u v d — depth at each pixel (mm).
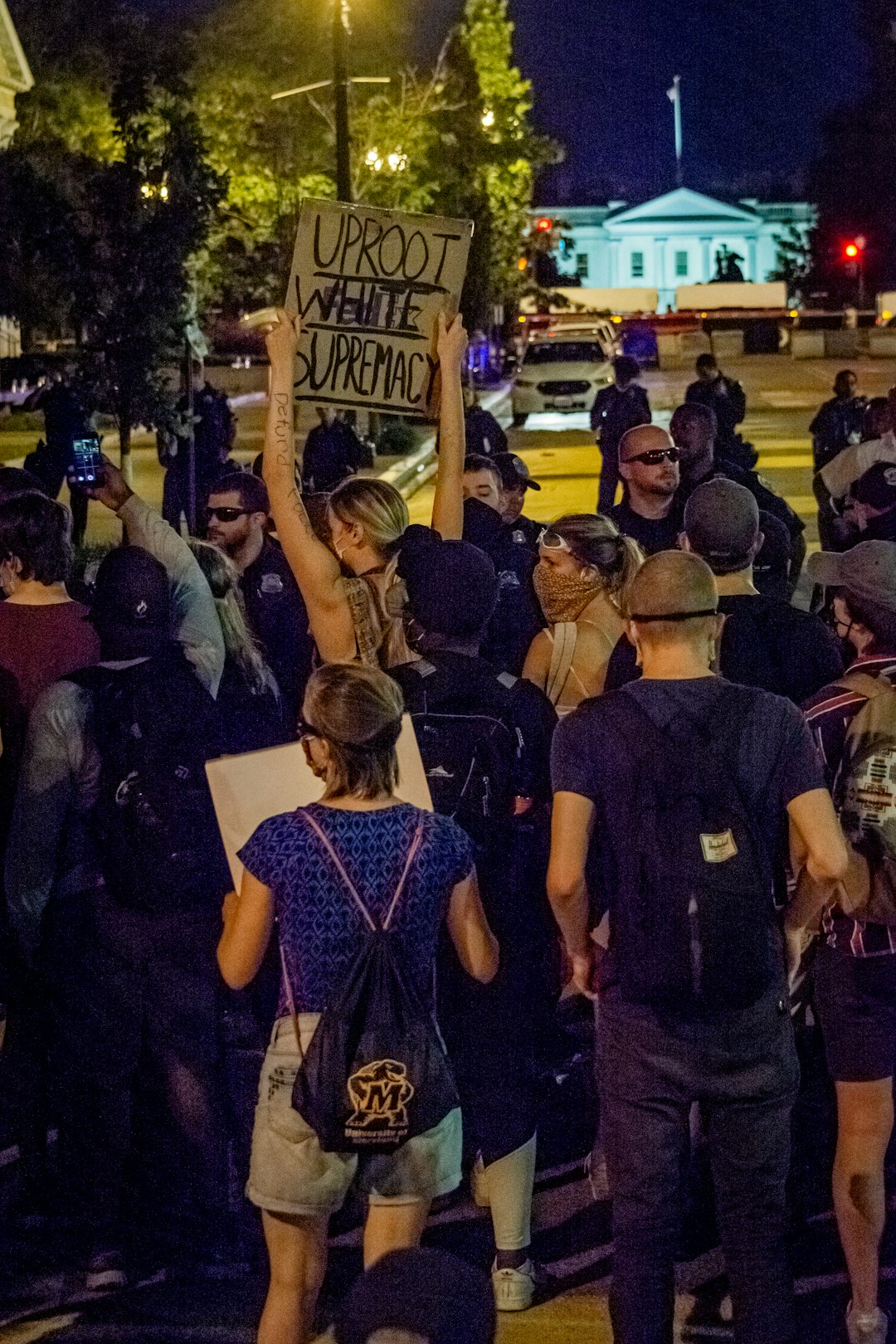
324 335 5188
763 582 6547
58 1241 5121
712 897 3725
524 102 37469
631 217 97688
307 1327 3818
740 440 12492
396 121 32406
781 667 4867
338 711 3715
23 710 5016
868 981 4320
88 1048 4727
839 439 18859
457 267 5199
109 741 4531
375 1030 3619
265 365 40938
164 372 16531
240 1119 5418
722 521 4930
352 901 3662
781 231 97938
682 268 98188
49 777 4531
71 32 39125
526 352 34469
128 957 4645
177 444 16375
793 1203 5219
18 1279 4914
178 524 16328
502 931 4414
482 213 34875
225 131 33219
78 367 15898
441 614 4375
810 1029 5688
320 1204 3748
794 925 4023
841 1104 4422
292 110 33469
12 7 38594
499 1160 4648
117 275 15797
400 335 5227
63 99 38562
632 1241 3865
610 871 3854
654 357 49812
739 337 54812
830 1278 4895
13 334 32531
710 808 3754
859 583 4340
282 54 33438
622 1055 3865
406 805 3789
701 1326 4684
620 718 3840
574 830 3832
